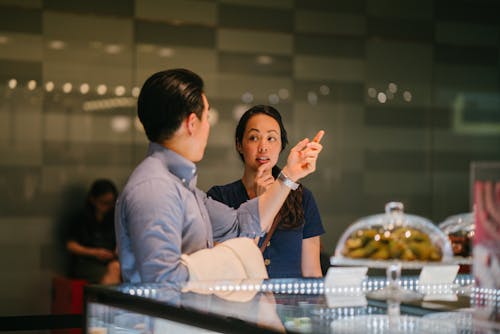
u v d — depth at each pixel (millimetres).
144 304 1510
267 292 1695
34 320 5797
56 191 5961
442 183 7117
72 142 6012
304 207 2734
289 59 6676
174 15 6336
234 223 2172
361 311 1518
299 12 6715
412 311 1534
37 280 5910
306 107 6715
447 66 7168
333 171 6785
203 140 2043
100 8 6117
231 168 6449
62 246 5961
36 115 5926
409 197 7016
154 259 1773
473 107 7234
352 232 3158
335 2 6824
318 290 1756
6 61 5863
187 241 1935
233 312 1430
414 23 7070
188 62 6379
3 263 5852
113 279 5918
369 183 6883
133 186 1875
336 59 6820
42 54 5953
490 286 1834
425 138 7078
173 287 1654
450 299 1697
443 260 2916
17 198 5883
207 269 1827
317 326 1343
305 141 2170
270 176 2607
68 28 6023
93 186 5984
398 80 7008
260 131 2688
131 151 6152
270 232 2594
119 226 1910
